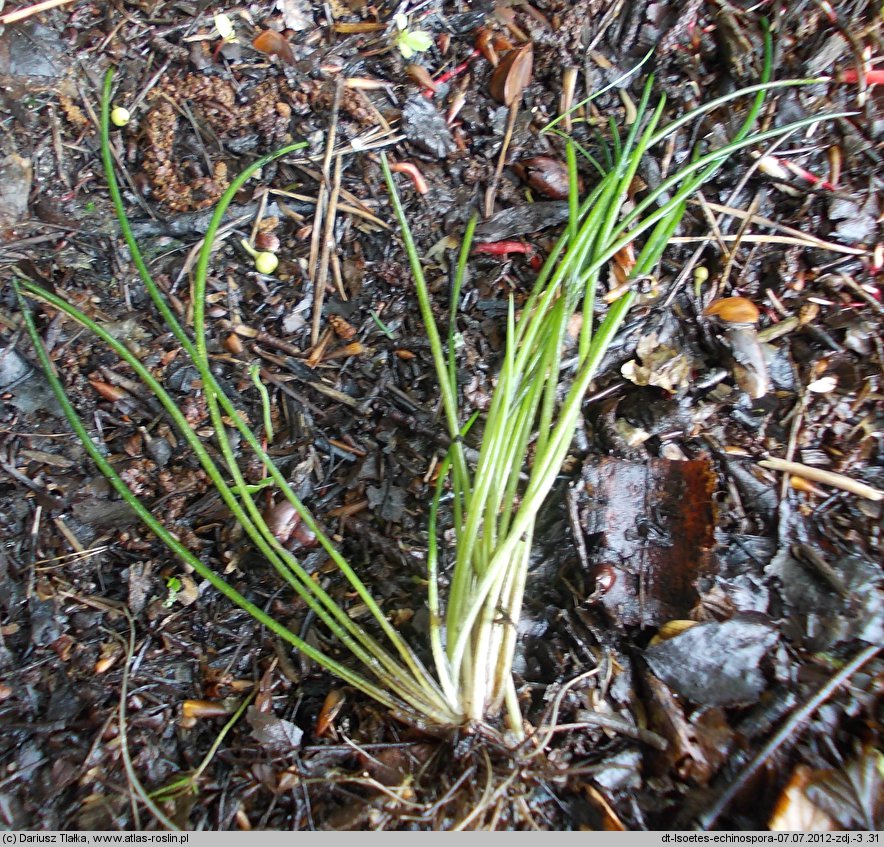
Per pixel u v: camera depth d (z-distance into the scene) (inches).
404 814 7.2
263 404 8.9
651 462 8.4
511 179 9.5
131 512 8.5
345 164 9.5
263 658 8.1
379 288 9.3
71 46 9.4
